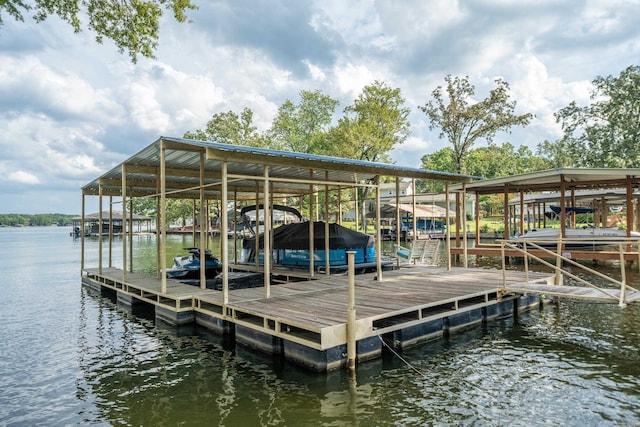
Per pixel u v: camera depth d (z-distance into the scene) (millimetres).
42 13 9055
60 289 13273
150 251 27328
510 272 10164
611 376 5250
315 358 5273
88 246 35625
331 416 4273
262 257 12898
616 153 27594
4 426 4258
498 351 6234
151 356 6379
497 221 46312
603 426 4016
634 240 11719
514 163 54562
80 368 5957
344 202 30891
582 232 15141
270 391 4918
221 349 6609
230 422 4203
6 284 14453
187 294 8031
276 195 17250
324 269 10828
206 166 10477
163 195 7973
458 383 5062
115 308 10180
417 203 37625
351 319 5324
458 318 7148
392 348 6215
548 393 4770
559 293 6961
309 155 8328
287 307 6367
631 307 9023
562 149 53500
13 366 6078
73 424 4277
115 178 12477
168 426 4164
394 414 4293
